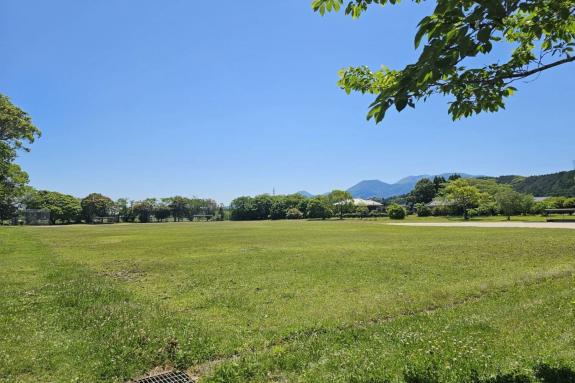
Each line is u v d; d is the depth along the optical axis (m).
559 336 6.25
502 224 46.25
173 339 6.67
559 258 16.44
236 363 5.60
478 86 5.22
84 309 8.96
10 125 43.00
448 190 80.31
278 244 27.28
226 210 142.12
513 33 5.29
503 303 8.87
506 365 5.15
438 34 3.48
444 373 4.89
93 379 5.26
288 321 8.33
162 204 129.88
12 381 5.16
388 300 9.83
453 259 17.19
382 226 52.38
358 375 4.96
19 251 23.59
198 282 13.13
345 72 5.81
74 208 109.19
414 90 3.75
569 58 4.49
